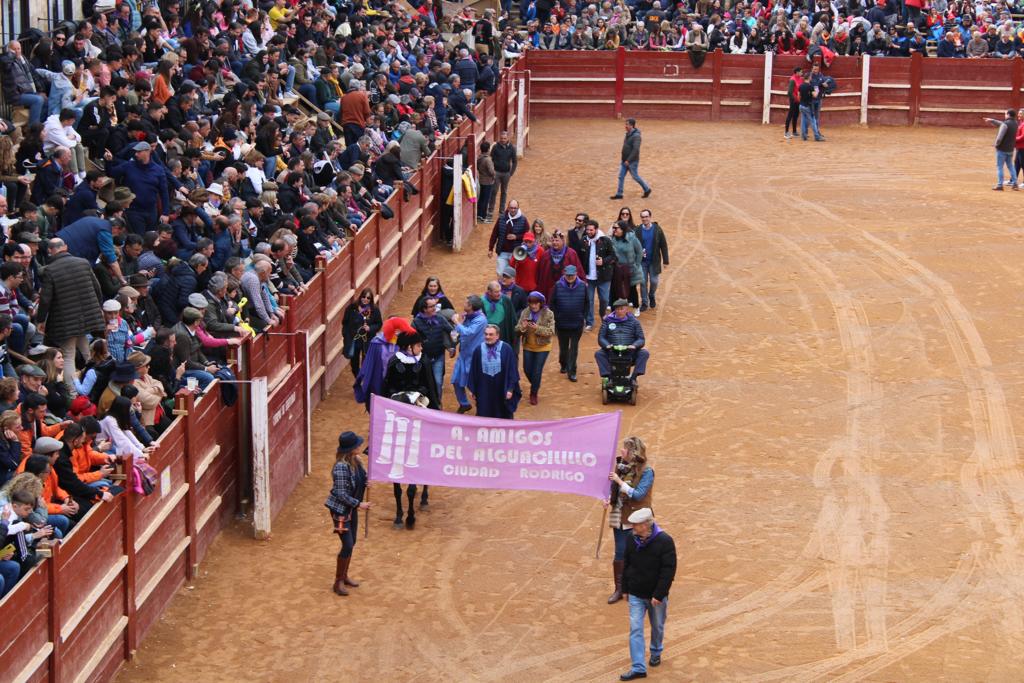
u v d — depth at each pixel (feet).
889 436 74.28
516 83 149.18
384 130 111.24
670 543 49.78
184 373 62.23
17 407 52.60
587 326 90.22
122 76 86.22
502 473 60.54
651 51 158.30
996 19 171.01
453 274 101.50
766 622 55.06
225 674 51.08
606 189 125.70
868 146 144.56
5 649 41.98
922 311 94.58
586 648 53.21
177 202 74.79
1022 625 55.11
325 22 121.29
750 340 89.04
